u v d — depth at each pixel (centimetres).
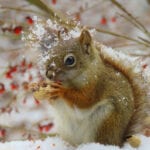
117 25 1616
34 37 723
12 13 1306
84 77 707
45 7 958
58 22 781
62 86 706
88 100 709
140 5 1728
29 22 1102
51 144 741
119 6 966
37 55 740
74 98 709
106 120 714
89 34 723
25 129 1143
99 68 725
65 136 746
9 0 1350
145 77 766
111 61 764
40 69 718
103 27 1608
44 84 725
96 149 695
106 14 1648
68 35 731
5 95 1398
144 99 755
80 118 720
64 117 731
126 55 784
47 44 714
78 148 710
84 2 1631
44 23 743
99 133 719
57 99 723
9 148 738
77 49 711
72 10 1572
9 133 1152
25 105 1417
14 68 1223
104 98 716
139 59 783
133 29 1628
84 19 1620
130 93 742
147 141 754
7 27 1123
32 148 736
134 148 732
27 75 1303
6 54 1441
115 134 720
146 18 1606
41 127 1148
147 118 747
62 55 703
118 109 718
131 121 743
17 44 1531
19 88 1275
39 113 1409
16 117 1379
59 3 1609
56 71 698
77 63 706
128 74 762
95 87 712
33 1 958
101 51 775
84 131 725
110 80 729
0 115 1285
